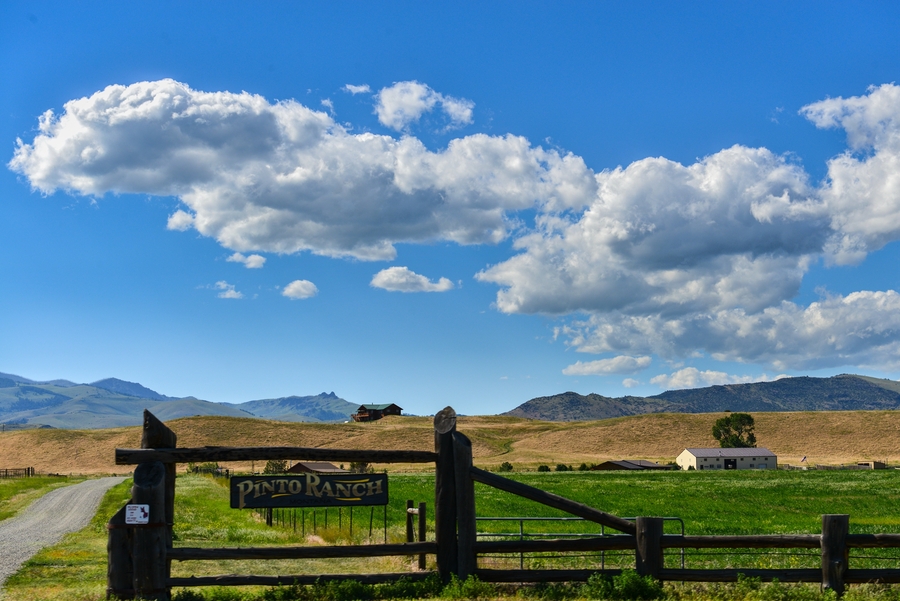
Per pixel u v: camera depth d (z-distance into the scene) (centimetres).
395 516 3347
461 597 1179
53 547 2005
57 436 16075
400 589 1217
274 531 2381
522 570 1258
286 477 1239
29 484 5675
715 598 1166
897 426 16450
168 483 1225
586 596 1186
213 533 2277
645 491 5906
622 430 18112
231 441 16438
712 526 3328
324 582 1221
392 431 17825
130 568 1158
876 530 3203
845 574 1160
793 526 3294
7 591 1320
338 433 17612
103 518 2914
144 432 1199
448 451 1281
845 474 8694
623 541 1241
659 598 1170
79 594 1250
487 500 4641
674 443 16925
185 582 1171
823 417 17738
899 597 1112
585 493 5684
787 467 12194
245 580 1197
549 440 17888
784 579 1190
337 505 1247
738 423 14038
